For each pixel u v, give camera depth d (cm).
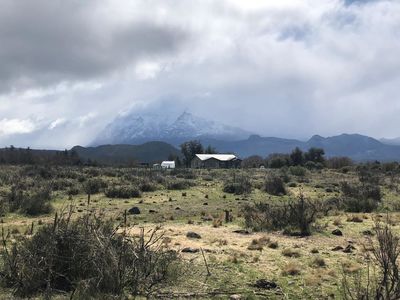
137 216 2222
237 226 1770
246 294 880
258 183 4300
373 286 882
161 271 961
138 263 891
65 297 792
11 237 1438
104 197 3142
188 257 1160
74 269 864
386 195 3328
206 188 3978
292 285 948
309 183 4647
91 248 880
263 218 1775
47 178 4338
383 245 890
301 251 1270
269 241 1413
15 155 10006
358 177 5578
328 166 9238
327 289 919
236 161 12750
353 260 1156
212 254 1212
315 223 1705
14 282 848
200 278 973
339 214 2170
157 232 1567
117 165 9806
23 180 3912
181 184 3969
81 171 5394
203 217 2144
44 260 846
